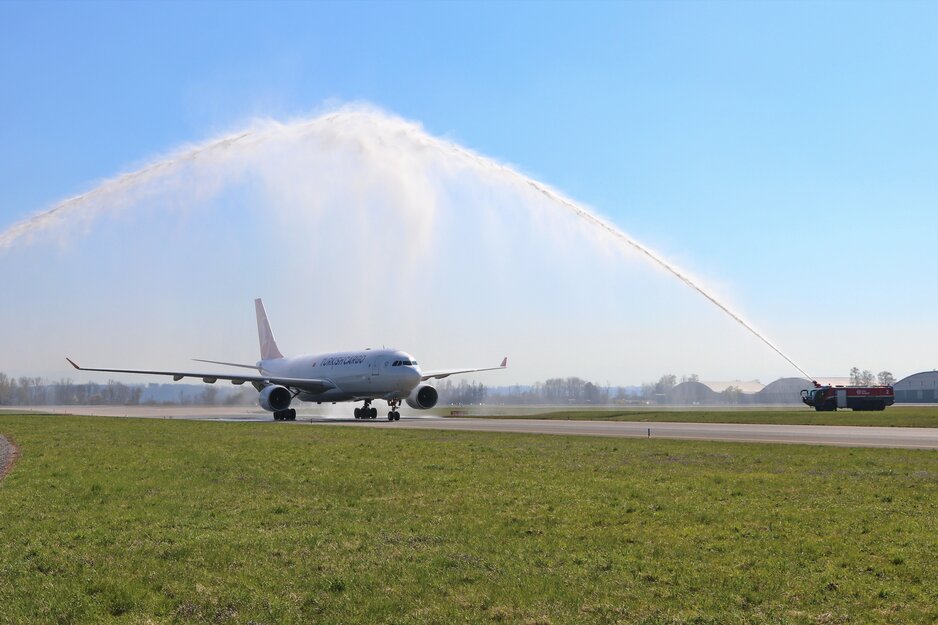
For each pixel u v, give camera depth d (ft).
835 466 92.63
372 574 43.83
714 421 206.28
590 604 38.75
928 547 49.85
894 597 39.96
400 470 91.40
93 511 64.08
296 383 252.01
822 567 45.60
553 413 279.08
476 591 40.81
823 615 37.32
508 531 55.83
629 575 43.86
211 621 36.60
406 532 55.52
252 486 78.74
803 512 62.28
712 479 81.97
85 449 121.80
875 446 121.19
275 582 42.34
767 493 72.28
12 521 59.93
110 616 37.32
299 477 84.99
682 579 43.11
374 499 70.59
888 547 50.03
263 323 331.36
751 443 127.24
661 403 627.05
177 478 84.69
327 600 39.45
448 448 121.29
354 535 54.34
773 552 49.14
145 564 46.14
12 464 101.86
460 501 69.10
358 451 116.16
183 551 49.19
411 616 37.14
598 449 118.32
